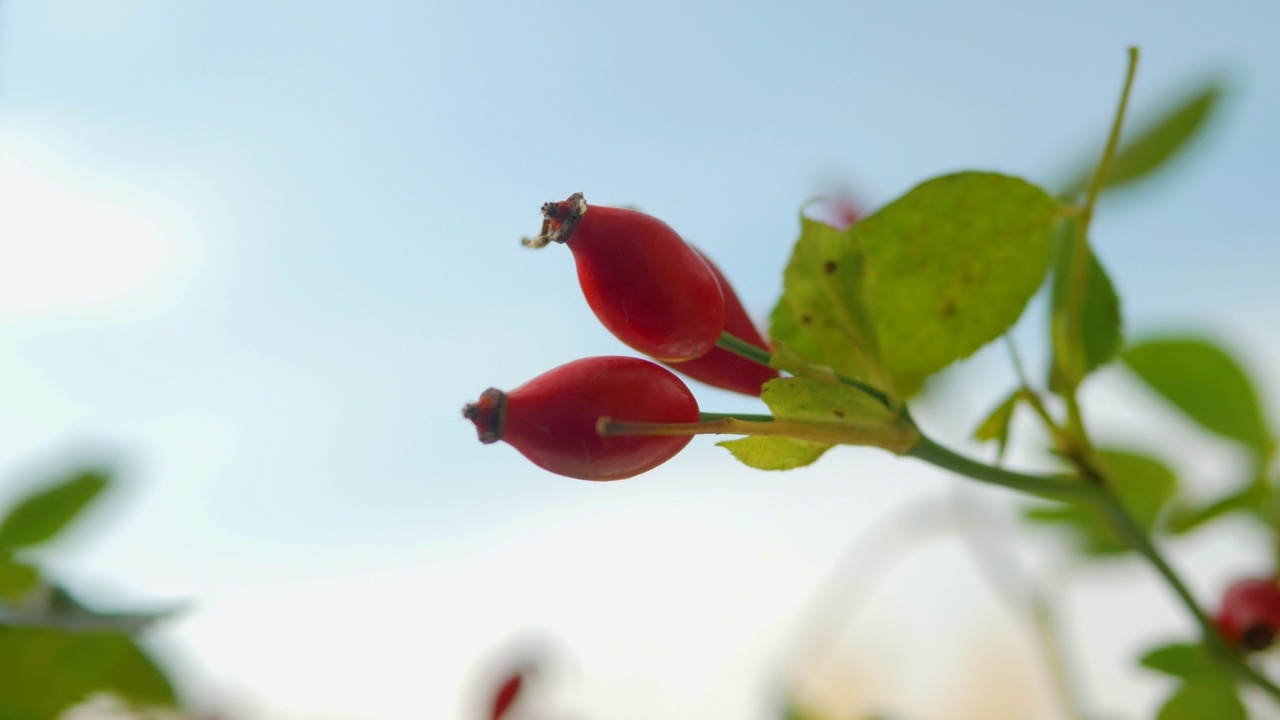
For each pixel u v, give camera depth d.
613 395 0.19
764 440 0.20
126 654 0.27
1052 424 0.23
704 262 0.20
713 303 0.20
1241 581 0.25
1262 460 0.28
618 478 0.19
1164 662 0.25
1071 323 0.23
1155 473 0.29
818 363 0.21
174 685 0.27
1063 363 0.23
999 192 0.22
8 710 0.26
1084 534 0.29
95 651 0.26
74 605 0.25
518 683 0.30
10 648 0.26
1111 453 0.29
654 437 0.19
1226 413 0.29
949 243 0.22
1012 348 0.23
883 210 0.22
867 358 0.21
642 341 0.20
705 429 0.19
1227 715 0.24
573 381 0.19
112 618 0.24
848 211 0.26
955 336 0.23
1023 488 0.22
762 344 0.21
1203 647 0.24
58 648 0.26
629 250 0.19
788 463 0.20
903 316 0.23
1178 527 0.28
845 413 0.20
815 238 0.21
